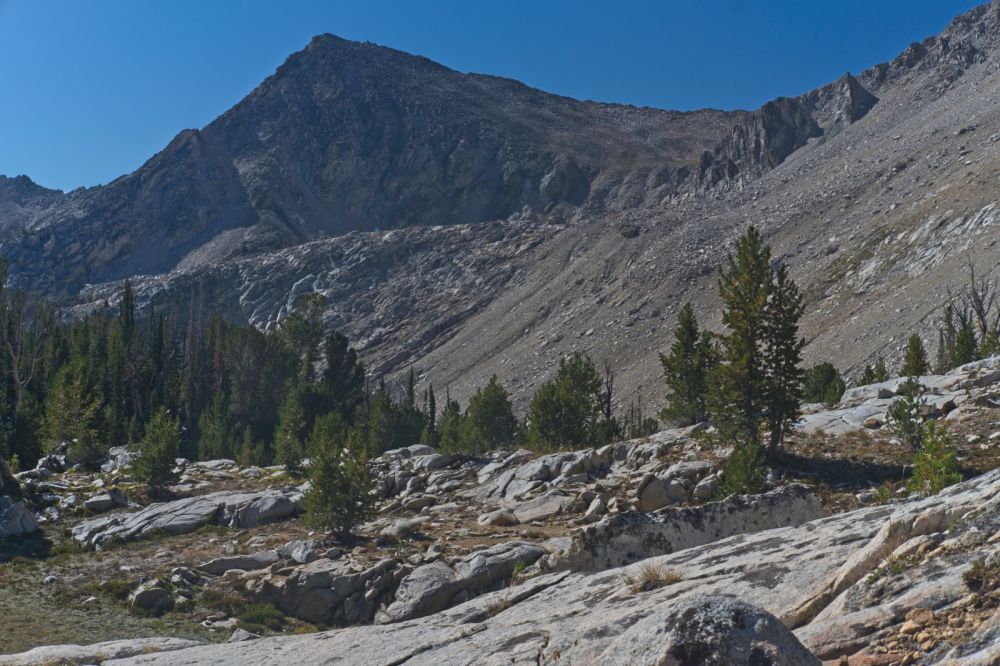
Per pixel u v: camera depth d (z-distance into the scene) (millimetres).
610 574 11781
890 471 31953
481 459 48750
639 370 155000
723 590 9570
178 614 27875
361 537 34594
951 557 7633
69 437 66625
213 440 78875
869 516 11070
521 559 27594
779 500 16094
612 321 182625
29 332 114875
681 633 6039
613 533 15188
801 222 188750
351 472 34438
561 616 10094
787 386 35250
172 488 48812
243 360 100812
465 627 10812
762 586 9383
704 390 47094
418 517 38719
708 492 32531
